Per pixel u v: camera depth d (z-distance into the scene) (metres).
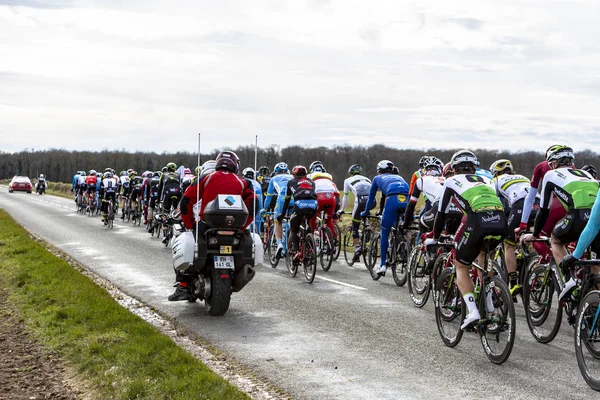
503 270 8.41
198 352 6.15
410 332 6.98
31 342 6.30
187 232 7.89
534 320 6.74
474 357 6.00
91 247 15.01
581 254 5.29
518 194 8.57
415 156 68.31
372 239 11.04
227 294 7.58
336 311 8.09
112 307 7.39
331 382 5.25
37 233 18.16
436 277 7.17
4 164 106.31
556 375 5.43
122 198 24.94
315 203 10.62
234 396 4.68
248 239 7.82
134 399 4.75
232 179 7.82
